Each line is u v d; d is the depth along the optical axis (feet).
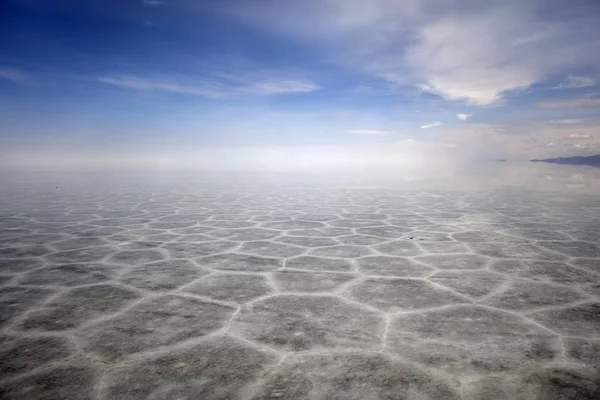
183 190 50.72
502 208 31.91
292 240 19.65
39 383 6.82
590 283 12.55
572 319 9.63
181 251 17.22
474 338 8.57
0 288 12.12
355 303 10.82
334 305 10.66
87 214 28.81
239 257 16.15
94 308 10.45
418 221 25.58
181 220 26.20
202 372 7.20
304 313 10.09
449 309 10.32
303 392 6.56
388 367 7.36
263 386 6.73
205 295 11.51
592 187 53.47
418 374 7.11
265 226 23.90
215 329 9.11
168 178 80.33
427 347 8.16
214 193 46.52
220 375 7.09
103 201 37.55
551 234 20.86
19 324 9.38
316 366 7.39
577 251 16.98
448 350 8.02
